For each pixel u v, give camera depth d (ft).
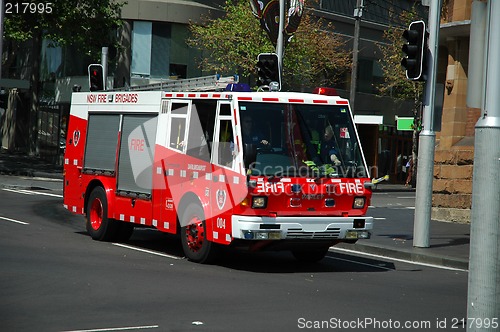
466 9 77.66
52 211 73.72
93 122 57.77
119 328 28.40
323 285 40.57
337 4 170.91
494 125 21.21
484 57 21.72
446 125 82.94
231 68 141.28
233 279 41.14
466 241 62.23
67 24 141.18
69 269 41.14
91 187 57.57
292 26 89.20
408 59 55.47
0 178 116.78
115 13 147.95
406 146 195.21
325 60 150.92
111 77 149.18
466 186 79.41
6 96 116.78
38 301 32.86
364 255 55.52
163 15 147.33
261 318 31.12
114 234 55.16
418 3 194.29
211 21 147.23
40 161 162.61
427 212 56.95
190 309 32.37
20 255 45.16
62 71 162.50
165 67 148.87
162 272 42.14
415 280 44.19
